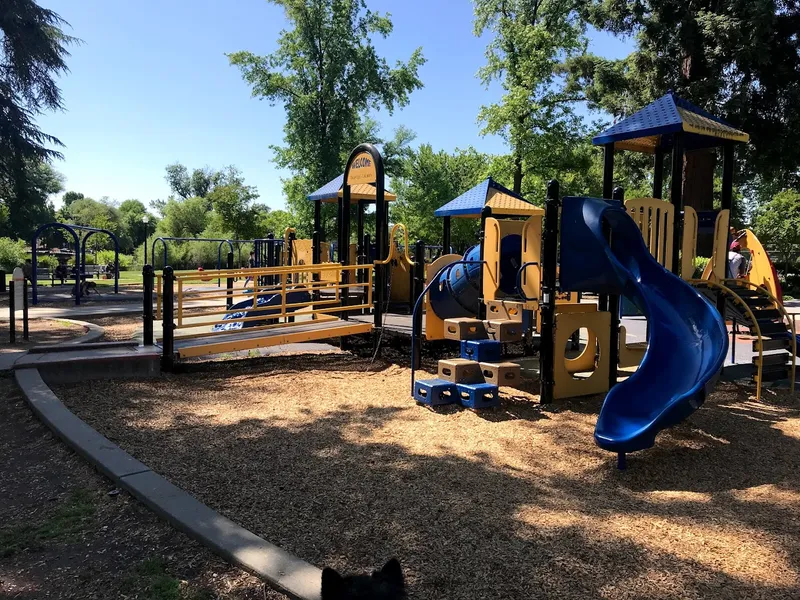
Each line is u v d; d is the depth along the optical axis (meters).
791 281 26.83
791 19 21.75
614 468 4.79
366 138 38.81
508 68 30.61
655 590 2.86
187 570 3.06
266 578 2.90
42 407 5.91
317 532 3.52
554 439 5.52
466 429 5.80
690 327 5.76
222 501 3.98
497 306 7.80
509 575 3.01
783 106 21.58
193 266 53.50
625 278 6.02
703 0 21.77
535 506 3.94
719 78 21.11
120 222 80.12
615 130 8.20
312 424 5.95
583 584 2.92
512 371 6.71
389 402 6.88
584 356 7.98
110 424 5.77
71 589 2.91
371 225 38.16
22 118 26.83
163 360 8.23
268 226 47.66
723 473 4.73
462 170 44.72
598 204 6.50
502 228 8.18
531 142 28.59
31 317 14.55
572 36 31.67
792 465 4.92
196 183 110.88
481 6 33.50
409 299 13.41
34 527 3.58
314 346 10.78
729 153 8.59
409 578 2.98
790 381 7.95
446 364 6.85
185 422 5.95
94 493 4.08
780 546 3.32
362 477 4.47
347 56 34.72
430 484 4.33
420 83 36.78
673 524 3.63
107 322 14.34
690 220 7.73
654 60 22.52
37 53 26.41
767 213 31.70
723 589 2.87
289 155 35.88
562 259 6.62
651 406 5.11
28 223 57.03
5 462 4.74
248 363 9.25
